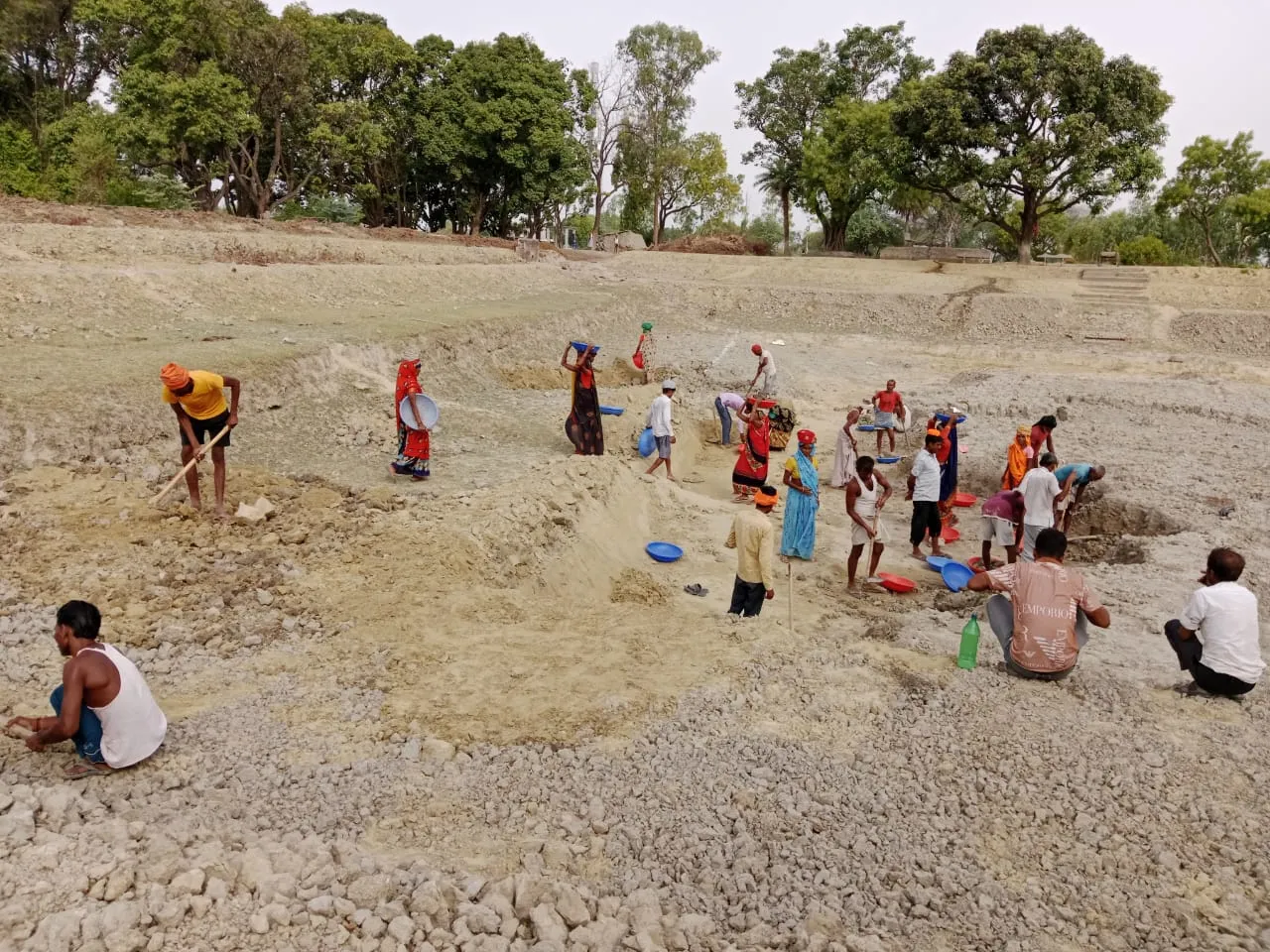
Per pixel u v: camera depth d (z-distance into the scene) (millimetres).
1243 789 5516
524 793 5430
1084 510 13422
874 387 23125
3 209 21203
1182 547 11109
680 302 34000
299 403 13664
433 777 5508
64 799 4578
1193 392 21625
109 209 24125
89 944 3562
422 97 41844
